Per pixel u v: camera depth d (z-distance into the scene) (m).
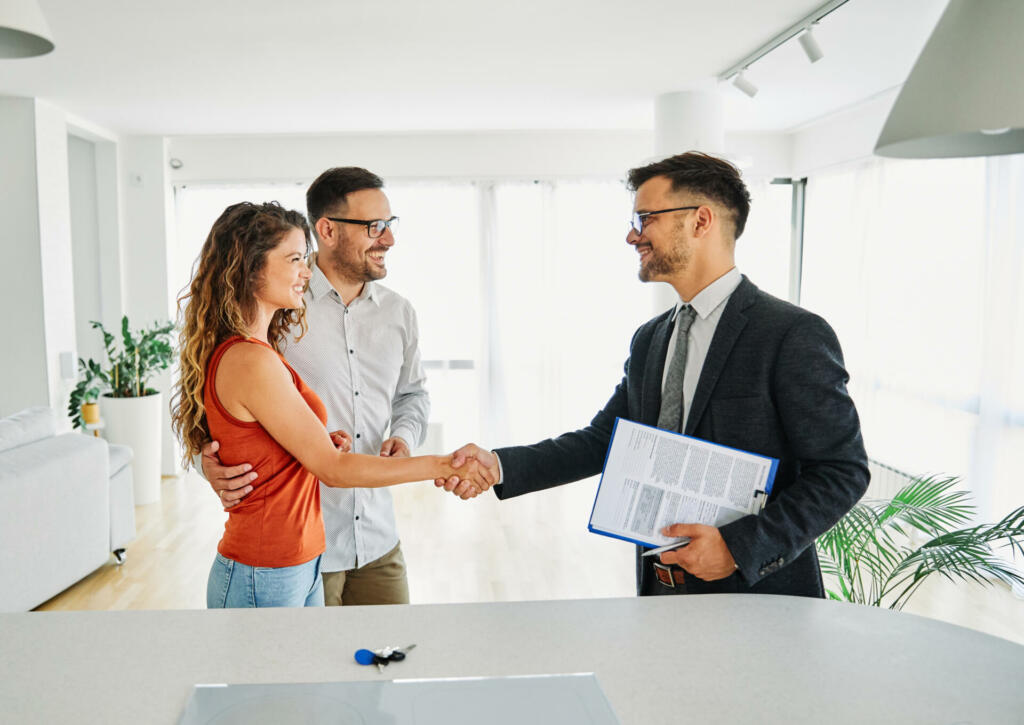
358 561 2.11
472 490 1.68
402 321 2.23
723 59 4.01
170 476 5.95
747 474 1.37
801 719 0.95
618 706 0.97
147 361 5.29
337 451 1.58
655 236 1.55
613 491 1.41
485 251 6.32
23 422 3.67
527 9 3.23
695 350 1.57
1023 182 3.79
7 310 4.74
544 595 3.77
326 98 4.79
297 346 2.07
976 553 2.22
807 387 1.39
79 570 3.72
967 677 1.05
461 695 0.99
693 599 1.31
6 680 1.04
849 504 1.37
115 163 5.77
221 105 4.93
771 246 6.50
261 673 1.05
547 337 6.41
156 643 1.14
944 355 4.38
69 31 3.45
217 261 1.56
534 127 5.91
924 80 0.81
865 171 5.26
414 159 6.23
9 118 4.65
